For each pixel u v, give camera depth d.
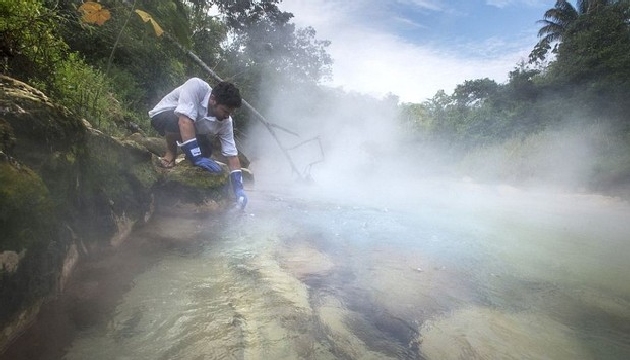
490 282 1.86
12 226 1.08
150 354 1.08
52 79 2.81
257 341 1.19
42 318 1.17
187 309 1.37
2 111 1.24
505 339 1.31
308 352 1.16
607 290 1.79
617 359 1.19
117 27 6.02
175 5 4.84
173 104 3.13
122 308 1.33
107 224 1.84
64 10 4.49
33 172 1.26
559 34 21.34
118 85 5.64
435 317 1.45
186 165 3.01
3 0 2.43
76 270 1.52
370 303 1.55
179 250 2.01
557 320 1.46
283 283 1.68
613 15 16.67
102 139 2.00
